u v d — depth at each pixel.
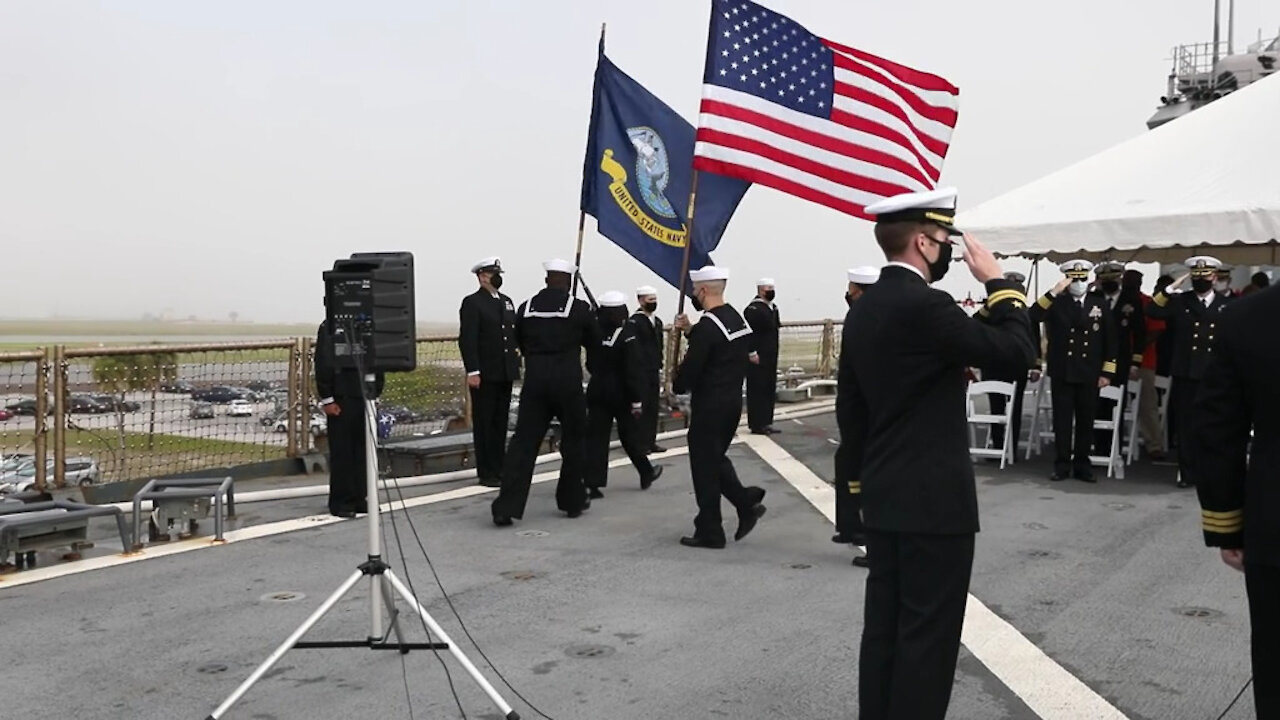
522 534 7.26
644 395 8.74
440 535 7.22
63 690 4.25
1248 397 2.84
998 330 3.26
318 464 9.94
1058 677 4.39
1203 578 6.00
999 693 4.21
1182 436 9.13
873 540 3.43
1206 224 8.90
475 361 9.09
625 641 4.88
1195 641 4.86
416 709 4.06
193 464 8.86
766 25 8.03
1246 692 4.21
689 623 5.16
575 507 7.88
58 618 5.21
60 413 7.81
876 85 8.34
